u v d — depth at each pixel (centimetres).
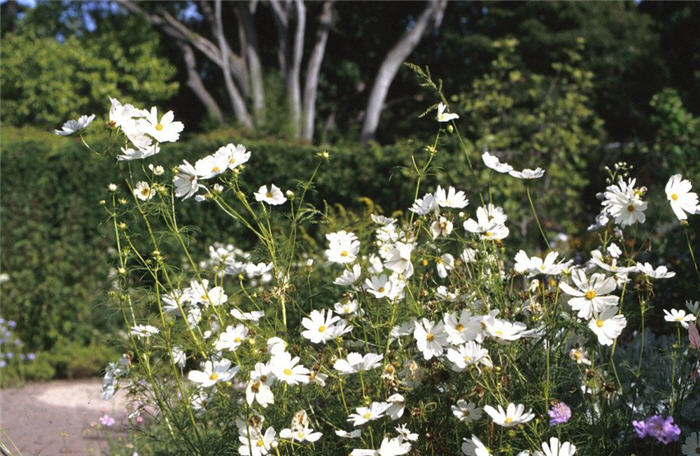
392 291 211
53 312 672
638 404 224
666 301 356
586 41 1466
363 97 1775
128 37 1567
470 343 188
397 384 199
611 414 210
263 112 1348
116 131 218
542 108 819
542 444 181
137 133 215
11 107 1477
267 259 239
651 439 199
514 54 1481
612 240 249
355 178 703
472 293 222
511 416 178
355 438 209
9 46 1525
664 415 219
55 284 677
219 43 1427
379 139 1758
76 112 1455
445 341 194
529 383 206
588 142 784
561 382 215
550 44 1471
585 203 804
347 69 1714
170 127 219
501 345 204
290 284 234
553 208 736
